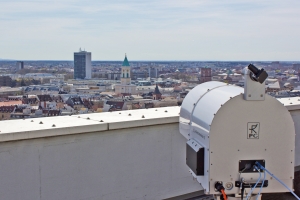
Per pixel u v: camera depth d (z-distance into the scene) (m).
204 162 2.38
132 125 3.27
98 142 3.15
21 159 2.82
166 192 3.55
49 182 2.95
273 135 2.32
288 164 2.35
